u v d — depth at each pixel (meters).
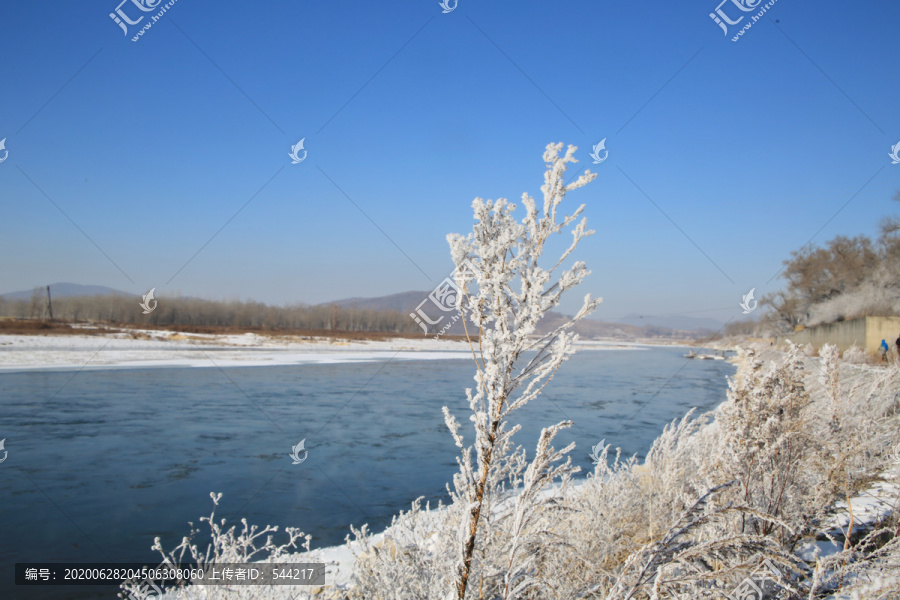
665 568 2.37
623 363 61.84
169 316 68.75
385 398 23.20
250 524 7.94
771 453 3.93
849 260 41.03
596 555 3.76
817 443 4.32
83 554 6.60
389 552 3.61
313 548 6.97
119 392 20.97
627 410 21.83
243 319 81.12
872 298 35.56
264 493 9.56
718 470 4.16
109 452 12.09
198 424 15.71
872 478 5.39
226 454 12.34
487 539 2.89
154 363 32.75
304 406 20.00
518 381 2.37
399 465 11.98
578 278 2.34
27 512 8.18
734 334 82.69
